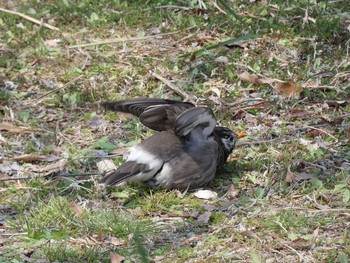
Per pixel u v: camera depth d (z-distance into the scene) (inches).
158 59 577.6
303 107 520.4
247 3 644.1
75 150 484.4
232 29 606.2
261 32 602.9
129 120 516.1
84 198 439.8
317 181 434.6
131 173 426.3
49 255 382.9
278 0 639.8
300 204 420.2
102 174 456.1
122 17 632.4
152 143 432.1
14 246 394.3
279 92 533.3
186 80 554.6
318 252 377.7
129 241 394.9
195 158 431.8
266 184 439.2
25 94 547.2
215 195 430.3
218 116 512.1
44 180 455.5
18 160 475.8
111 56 585.9
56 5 663.8
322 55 575.2
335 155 466.0
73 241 397.4
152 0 661.3
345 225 398.0
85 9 652.1
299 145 476.1
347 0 638.5
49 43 610.9
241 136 468.4
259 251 380.5
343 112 512.1
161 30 616.1
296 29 605.9
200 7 640.4
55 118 523.8
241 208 418.3
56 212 417.1
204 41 597.9
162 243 393.4
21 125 515.5
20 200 435.8
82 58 590.6
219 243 387.5
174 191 434.3
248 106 521.3
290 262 371.2
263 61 567.2
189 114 414.9
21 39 617.6
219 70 561.6
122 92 546.3
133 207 426.9
